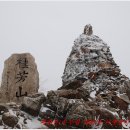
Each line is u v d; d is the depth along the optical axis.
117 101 9.25
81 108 7.71
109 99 9.30
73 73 10.57
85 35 11.45
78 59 10.74
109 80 10.18
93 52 10.86
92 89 9.84
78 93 9.21
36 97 8.76
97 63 10.62
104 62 10.65
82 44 11.07
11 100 11.06
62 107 8.12
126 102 9.31
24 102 8.66
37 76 11.46
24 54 11.46
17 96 11.10
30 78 11.25
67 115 7.80
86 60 10.70
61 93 9.13
